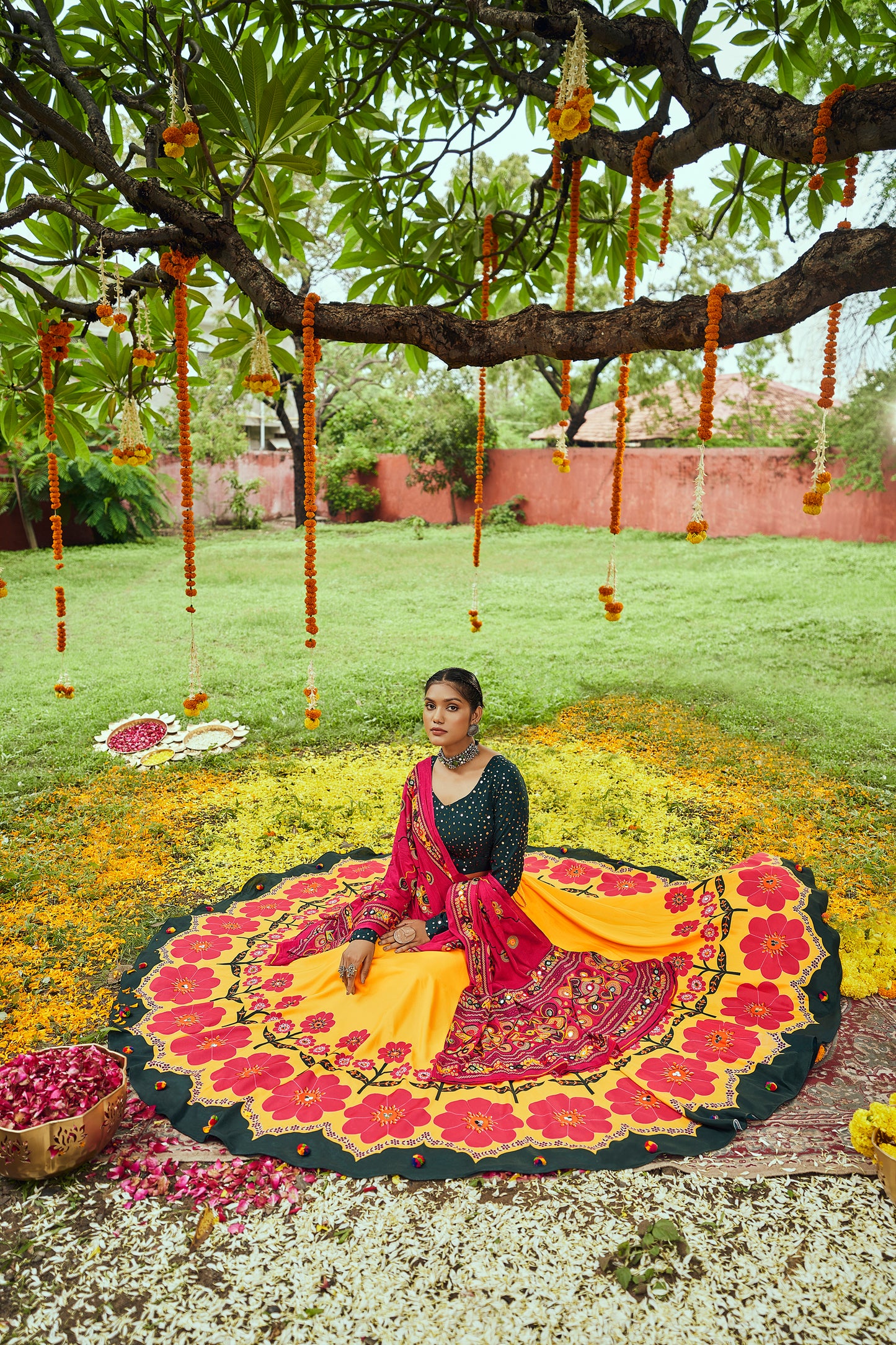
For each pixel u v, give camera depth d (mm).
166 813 5289
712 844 4832
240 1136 2662
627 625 10984
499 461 22188
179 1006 3309
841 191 4363
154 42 4082
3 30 3748
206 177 3273
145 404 4859
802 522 17734
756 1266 2242
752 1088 2850
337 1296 2164
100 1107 2523
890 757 6113
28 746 6402
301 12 4340
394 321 3025
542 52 3584
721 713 7125
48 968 3643
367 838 4973
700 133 2883
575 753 6375
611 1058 2986
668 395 23625
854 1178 2533
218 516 24812
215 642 10094
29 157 3941
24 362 4543
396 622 11312
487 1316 2107
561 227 5078
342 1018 3135
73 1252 2291
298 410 22219
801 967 3260
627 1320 2096
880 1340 2043
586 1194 2471
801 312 2354
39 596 13031
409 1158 2564
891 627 10133
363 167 4480
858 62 4633
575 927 3588
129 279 3770
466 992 3238
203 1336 2064
